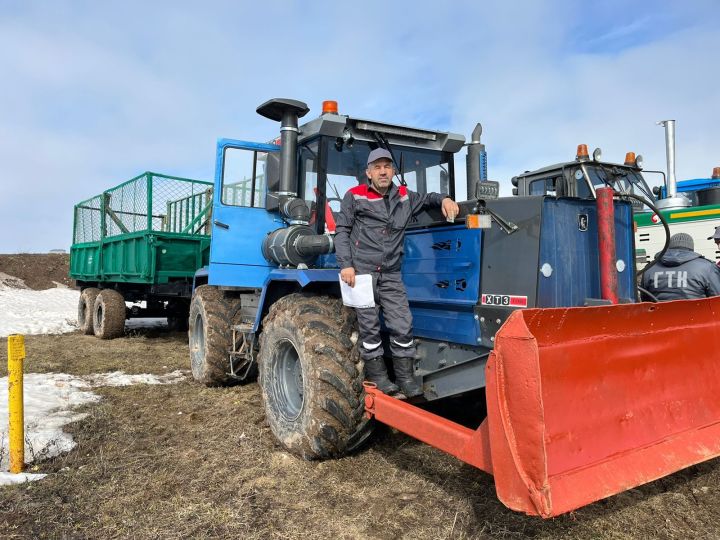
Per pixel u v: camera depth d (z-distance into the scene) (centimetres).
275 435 387
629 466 251
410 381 337
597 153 677
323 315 364
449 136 458
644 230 711
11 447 346
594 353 250
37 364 707
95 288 1087
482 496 306
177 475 340
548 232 310
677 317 287
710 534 267
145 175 891
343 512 290
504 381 218
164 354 798
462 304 323
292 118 427
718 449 290
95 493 315
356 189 345
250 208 499
